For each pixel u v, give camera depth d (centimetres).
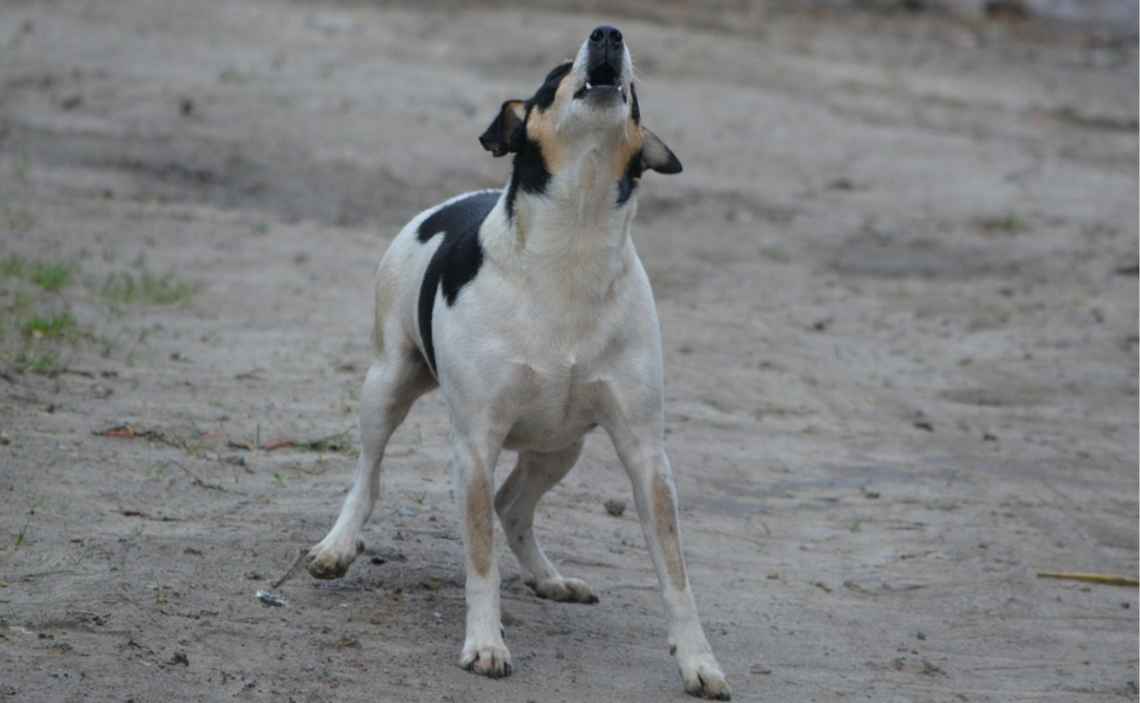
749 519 1145
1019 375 1574
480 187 2167
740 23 3359
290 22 2991
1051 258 2016
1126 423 1448
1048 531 1166
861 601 1006
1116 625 1000
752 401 1435
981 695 857
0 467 1014
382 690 762
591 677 810
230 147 2234
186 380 1279
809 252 2019
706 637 899
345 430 1179
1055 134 2680
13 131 2217
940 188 2325
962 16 3728
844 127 2609
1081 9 3900
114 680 735
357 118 2420
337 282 1691
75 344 1341
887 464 1295
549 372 802
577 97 775
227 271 1692
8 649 757
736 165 2375
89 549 899
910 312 1789
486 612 809
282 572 902
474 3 3319
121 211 1911
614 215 796
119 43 2728
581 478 1164
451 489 1088
